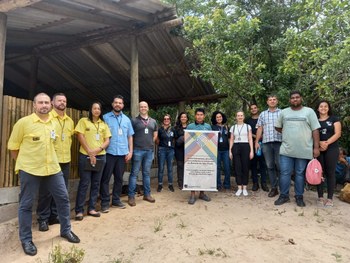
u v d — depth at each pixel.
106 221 4.75
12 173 4.83
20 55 9.16
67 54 8.78
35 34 7.20
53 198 4.29
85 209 5.53
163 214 5.09
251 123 6.81
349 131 8.32
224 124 7.06
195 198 6.15
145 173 5.95
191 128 6.32
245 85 7.69
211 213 5.13
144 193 5.99
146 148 5.77
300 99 5.37
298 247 3.77
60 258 3.37
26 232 3.75
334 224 4.62
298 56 6.54
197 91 10.47
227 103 11.48
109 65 9.18
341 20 6.35
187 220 4.77
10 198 4.77
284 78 7.73
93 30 7.37
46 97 3.83
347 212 5.20
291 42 7.04
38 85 10.94
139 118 5.84
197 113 6.30
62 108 4.55
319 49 6.19
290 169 5.57
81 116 6.06
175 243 3.92
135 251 3.72
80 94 11.52
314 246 3.81
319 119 5.61
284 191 5.63
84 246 3.87
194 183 5.80
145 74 9.58
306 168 5.33
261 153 6.48
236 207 5.47
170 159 7.00
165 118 6.97
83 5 5.52
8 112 4.78
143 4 6.03
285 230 4.33
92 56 8.71
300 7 7.73
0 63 4.73
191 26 7.50
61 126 4.57
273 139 5.94
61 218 4.02
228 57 7.24
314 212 5.12
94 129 4.94
